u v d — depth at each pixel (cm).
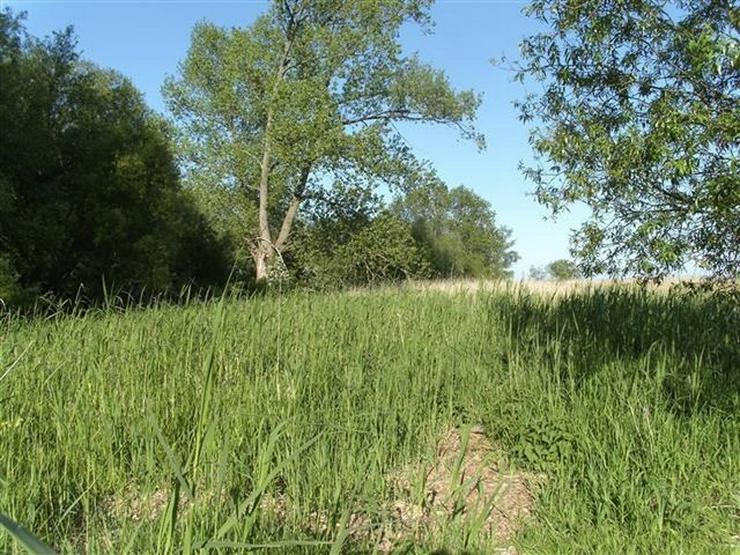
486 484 496
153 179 2588
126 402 525
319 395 574
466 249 5403
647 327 745
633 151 544
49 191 2345
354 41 3139
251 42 3219
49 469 434
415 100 3247
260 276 3272
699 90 528
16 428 444
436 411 587
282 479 455
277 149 3058
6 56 2323
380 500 414
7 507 354
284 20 3253
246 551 300
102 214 2383
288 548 333
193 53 3453
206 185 3350
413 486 454
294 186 3278
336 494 376
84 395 511
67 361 559
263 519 358
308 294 967
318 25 3169
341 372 630
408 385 617
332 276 3080
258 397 533
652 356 660
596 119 610
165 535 277
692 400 561
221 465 310
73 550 337
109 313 672
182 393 536
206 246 3309
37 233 2223
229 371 589
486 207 5606
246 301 787
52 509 379
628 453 470
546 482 477
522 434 533
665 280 738
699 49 482
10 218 2175
